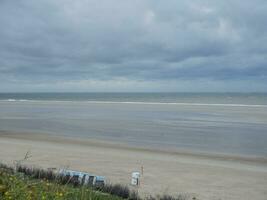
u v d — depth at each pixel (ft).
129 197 30.40
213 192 43.88
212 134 108.99
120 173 51.37
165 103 383.04
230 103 374.63
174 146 84.38
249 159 68.64
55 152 68.90
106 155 67.72
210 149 80.84
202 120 158.51
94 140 92.22
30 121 147.84
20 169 33.55
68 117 172.65
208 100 452.35
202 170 57.00
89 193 18.24
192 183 47.93
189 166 59.88
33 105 317.42
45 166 52.95
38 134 102.89
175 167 58.39
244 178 52.19
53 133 106.11
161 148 80.94
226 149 81.05
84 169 53.26
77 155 66.23
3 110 228.63
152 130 118.42
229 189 45.65
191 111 228.43
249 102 393.70
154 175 51.44
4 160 56.44
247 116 183.11
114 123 142.31
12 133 104.37
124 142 89.45
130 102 418.92
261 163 64.75
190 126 132.26
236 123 144.15
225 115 190.29
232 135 106.63
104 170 53.31
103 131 113.91
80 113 204.64
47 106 297.94
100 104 354.54
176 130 118.73
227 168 59.26
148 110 241.14
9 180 17.72
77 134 104.88
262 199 41.70
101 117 173.78
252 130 119.96
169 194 39.60
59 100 490.49
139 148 80.07
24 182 18.52
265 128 125.80
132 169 54.80
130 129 120.67
